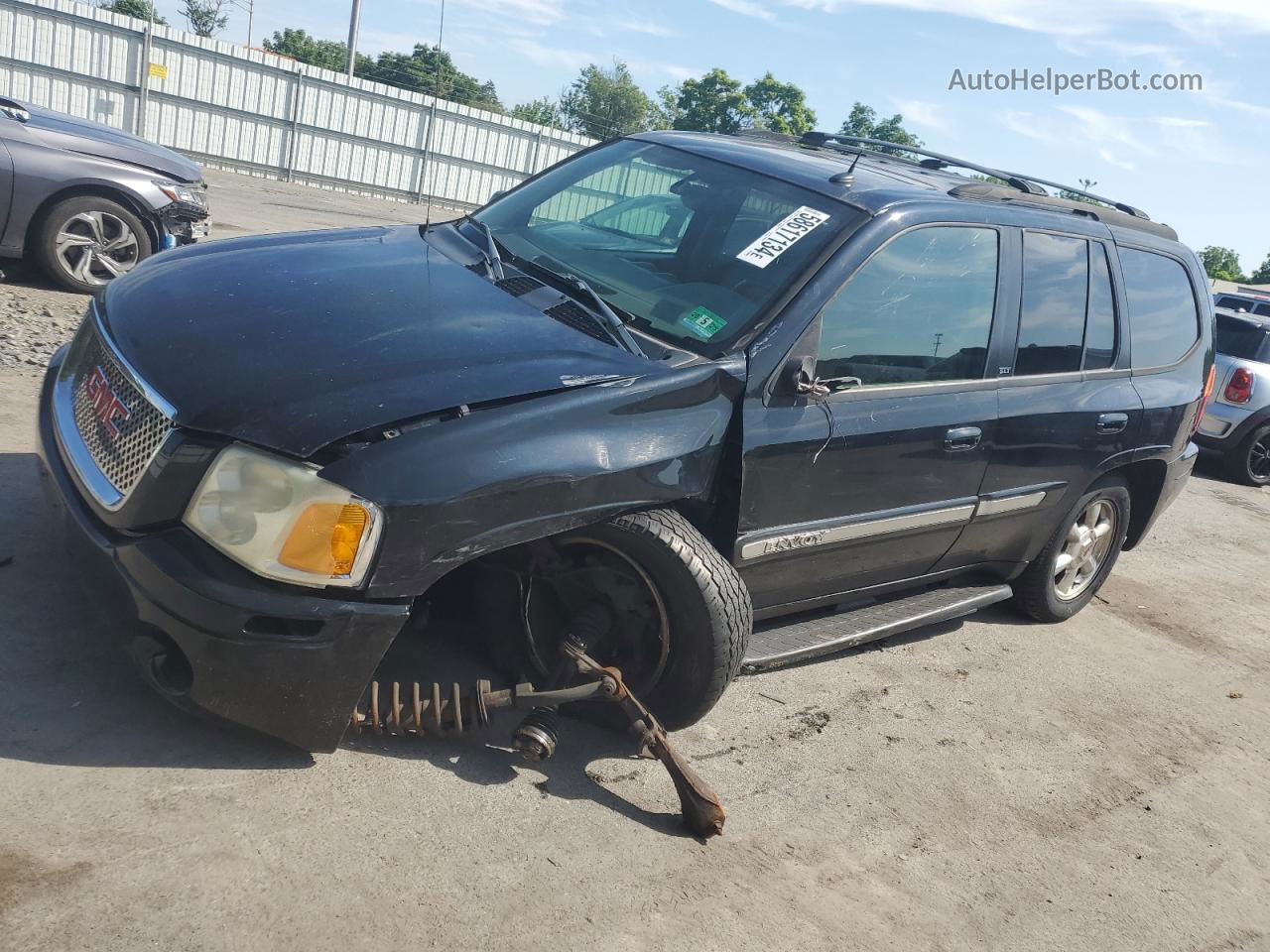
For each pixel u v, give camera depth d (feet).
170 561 8.30
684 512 10.86
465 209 88.99
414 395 8.89
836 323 11.50
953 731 13.23
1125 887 10.83
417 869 8.46
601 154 14.39
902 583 14.17
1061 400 14.57
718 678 10.30
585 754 10.68
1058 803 12.14
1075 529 16.76
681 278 11.66
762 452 10.69
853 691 13.66
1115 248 15.80
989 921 9.78
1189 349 17.54
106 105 71.82
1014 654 16.15
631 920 8.56
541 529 9.23
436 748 10.08
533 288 11.29
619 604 10.43
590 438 9.42
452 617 11.19
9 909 7.09
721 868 9.52
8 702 9.13
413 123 83.51
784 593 12.23
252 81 76.02
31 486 13.34
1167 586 21.20
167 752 9.04
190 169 27.09
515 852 8.98
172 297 10.26
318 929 7.62
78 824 8.02
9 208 23.63
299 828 8.55
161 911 7.41
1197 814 12.59
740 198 12.50
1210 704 15.85
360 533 8.43
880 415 11.91
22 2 67.51
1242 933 10.53
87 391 9.82
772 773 11.28
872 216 12.03
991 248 13.47
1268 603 21.42
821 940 8.95
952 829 11.11
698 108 173.99
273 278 10.69
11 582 10.90
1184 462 17.84
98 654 10.09
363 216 61.87
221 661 8.32
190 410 8.53
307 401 8.61
